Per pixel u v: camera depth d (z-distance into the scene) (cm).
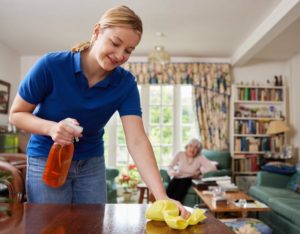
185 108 546
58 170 100
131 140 115
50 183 102
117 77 120
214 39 442
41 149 115
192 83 532
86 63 114
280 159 494
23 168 144
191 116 546
